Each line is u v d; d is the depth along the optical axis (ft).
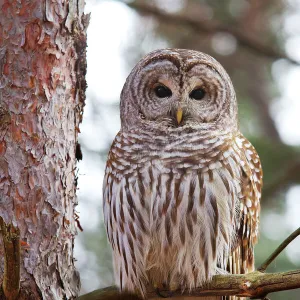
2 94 29.04
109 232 35.63
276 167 55.21
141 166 34.04
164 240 33.42
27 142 28.99
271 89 69.62
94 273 53.36
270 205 54.75
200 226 33.12
